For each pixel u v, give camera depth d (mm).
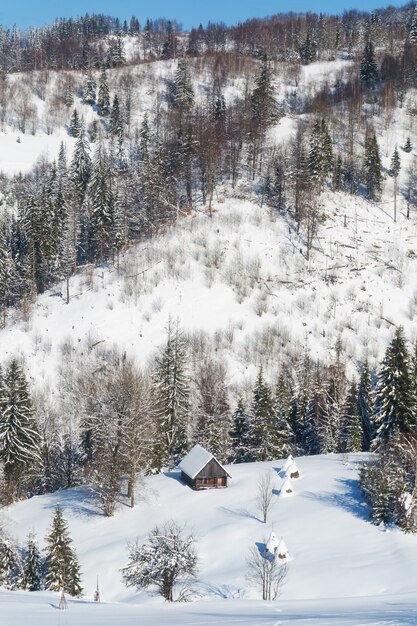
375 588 38219
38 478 72812
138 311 100375
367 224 124312
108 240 111188
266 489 52281
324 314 103188
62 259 111625
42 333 98500
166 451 71500
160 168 126625
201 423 76375
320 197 129000
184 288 104250
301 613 20766
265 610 23016
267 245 114562
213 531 49469
